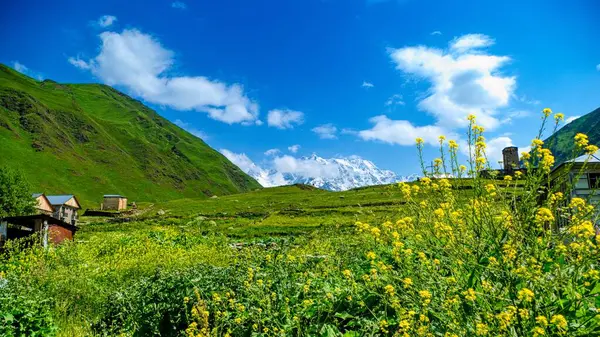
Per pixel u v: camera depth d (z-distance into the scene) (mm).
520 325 4086
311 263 10633
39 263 19109
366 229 6602
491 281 4793
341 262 9531
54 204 88562
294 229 49938
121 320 11594
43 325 11539
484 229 4922
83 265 21203
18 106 195500
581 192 15484
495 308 4410
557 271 4262
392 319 5793
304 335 6551
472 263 4816
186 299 9164
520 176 5281
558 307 4328
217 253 25453
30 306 11703
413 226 5844
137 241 31312
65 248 24984
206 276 10898
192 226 56969
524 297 4074
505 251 4520
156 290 11148
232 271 10734
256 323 7500
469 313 4805
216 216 75312
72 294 14328
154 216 82062
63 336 11367
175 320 9867
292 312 7359
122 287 15062
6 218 31906
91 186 176125
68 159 185125
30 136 181000
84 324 12266
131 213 98812
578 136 4984
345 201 80938
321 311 6965
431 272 5246
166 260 22531
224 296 9031
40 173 160375
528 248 4398
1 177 77750
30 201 80125
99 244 29953
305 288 7328
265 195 119000
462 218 5258
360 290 6695
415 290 5258
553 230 4883
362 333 5918
